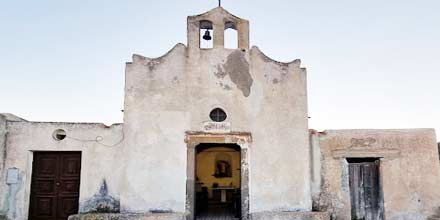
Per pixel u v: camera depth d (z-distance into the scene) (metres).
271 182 13.27
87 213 13.00
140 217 12.49
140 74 13.63
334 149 14.32
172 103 13.49
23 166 13.37
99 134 13.74
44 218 13.48
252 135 13.46
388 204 13.98
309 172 13.61
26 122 13.64
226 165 21.66
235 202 15.73
